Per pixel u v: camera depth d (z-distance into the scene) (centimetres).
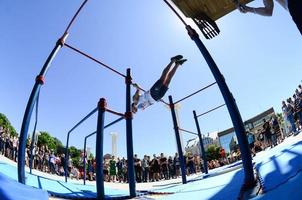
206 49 370
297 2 198
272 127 1367
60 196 446
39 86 470
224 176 511
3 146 1027
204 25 479
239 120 334
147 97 655
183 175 795
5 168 523
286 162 320
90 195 523
